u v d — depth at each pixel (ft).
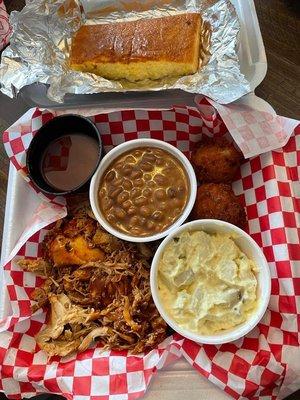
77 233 0.83
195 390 0.72
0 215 0.97
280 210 0.78
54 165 0.87
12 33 0.93
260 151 0.81
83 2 0.99
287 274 0.75
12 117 1.01
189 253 0.76
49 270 0.84
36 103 0.95
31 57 0.92
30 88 0.95
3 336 0.78
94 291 0.81
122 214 0.80
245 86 0.82
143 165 0.82
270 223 0.79
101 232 0.83
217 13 0.93
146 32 0.91
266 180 0.82
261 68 0.88
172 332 0.79
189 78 0.87
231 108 0.82
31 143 0.85
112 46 0.92
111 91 0.88
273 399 0.72
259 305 0.72
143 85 0.94
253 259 0.75
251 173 0.84
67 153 0.87
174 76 0.92
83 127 0.87
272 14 1.04
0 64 0.91
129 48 0.91
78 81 0.90
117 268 0.80
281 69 0.99
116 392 0.72
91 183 0.82
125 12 1.00
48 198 0.86
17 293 0.81
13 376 0.75
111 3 0.99
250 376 0.70
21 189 0.87
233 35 0.89
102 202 0.82
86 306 0.81
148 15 0.99
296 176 0.82
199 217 0.82
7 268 0.82
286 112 0.96
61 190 0.85
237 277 0.74
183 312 0.73
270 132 0.81
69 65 0.94
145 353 0.76
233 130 0.81
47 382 0.75
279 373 0.70
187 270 0.75
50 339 0.78
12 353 0.77
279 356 0.71
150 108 0.87
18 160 0.86
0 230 0.96
